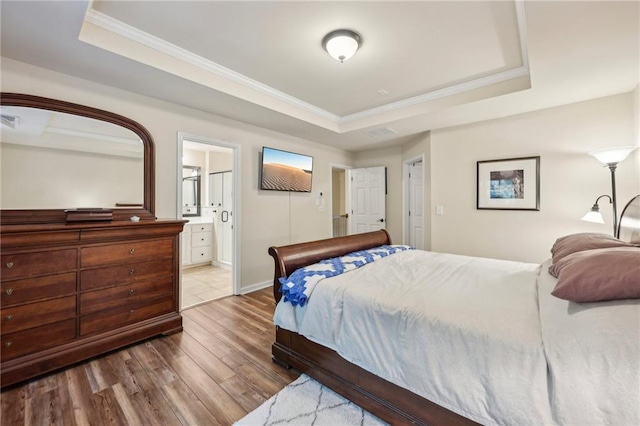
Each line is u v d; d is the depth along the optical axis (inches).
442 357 49.3
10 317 69.5
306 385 70.7
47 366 73.7
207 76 100.8
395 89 121.2
